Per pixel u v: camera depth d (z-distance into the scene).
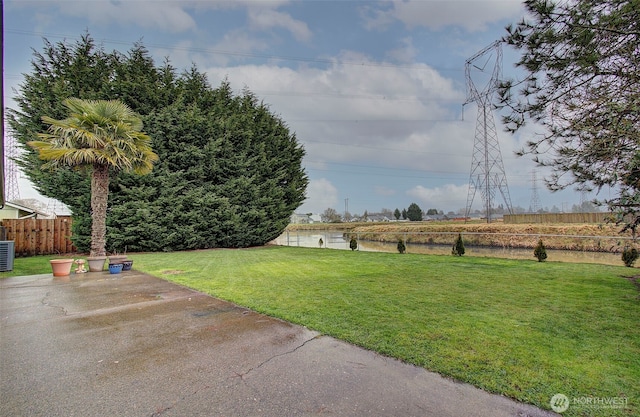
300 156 18.02
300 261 9.64
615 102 3.73
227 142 14.38
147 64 13.01
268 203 16.03
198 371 2.51
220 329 3.50
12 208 14.74
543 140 4.68
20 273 7.50
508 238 18.92
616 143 3.74
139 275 7.13
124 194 11.98
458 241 11.09
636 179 3.62
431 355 2.72
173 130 12.83
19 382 2.34
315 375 2.42
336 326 3.50
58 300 4.85
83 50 11.62
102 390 2.22
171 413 1.95
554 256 12.96
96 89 11.71
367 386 2.25
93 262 7.71
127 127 8.10
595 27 3.59
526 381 2.27
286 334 3.31
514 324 3.50
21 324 3.71
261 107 16.86
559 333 3.22
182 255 11.68
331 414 1.92
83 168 8.20
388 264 8.73
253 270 7.79
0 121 6.21
